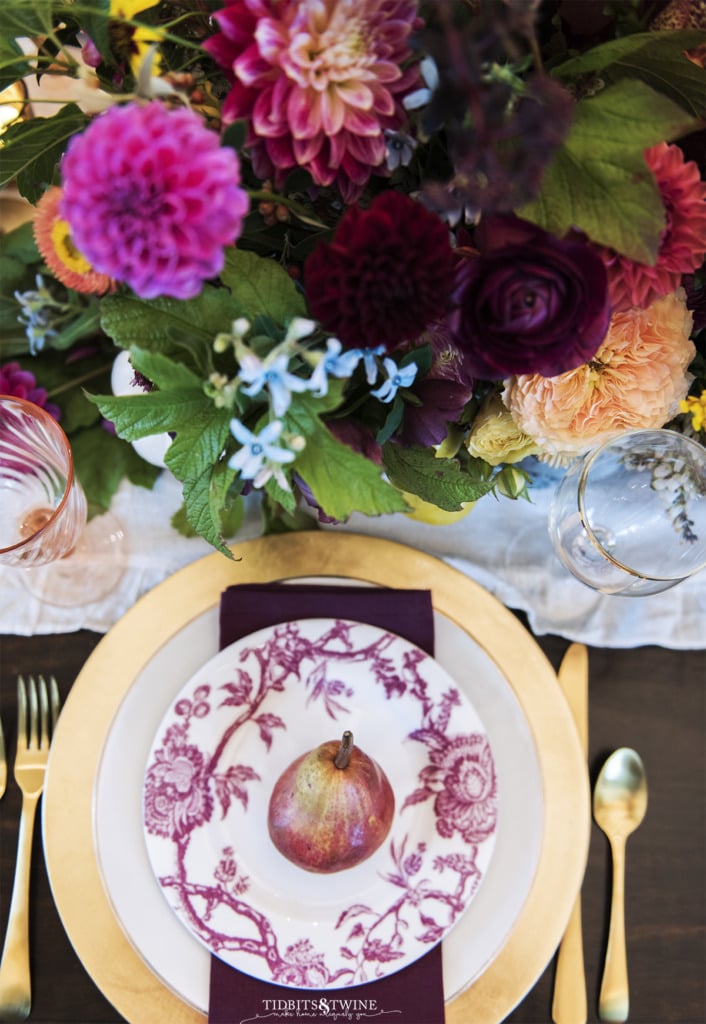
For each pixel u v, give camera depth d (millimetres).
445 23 344
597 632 659
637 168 374
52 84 704
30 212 705
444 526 677
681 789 631
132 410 396
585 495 605
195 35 459
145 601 625
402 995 552
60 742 592
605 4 422
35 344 640
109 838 575
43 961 571
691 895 610
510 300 378
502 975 562
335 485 392
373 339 366
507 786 603
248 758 593
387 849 582
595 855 614
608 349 470
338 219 464
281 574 637
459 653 630
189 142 319
